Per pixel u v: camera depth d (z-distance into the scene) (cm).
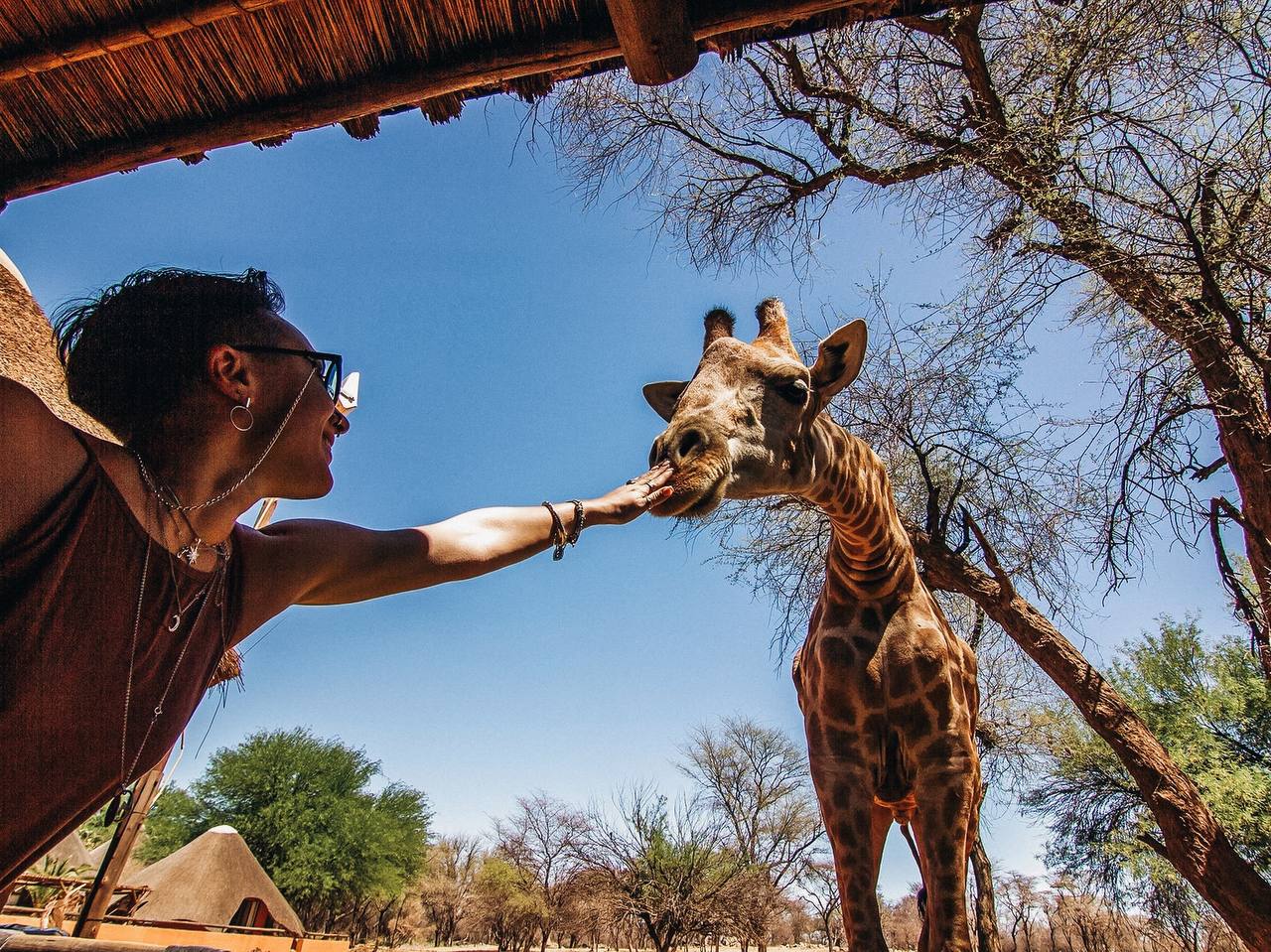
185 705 138
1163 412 662
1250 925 620
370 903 4472
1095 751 1504
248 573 152
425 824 3931
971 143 679
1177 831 663
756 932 2639
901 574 394
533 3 213
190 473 130
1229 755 1530
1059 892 3366
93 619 116
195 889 2127
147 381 127
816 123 902
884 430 917
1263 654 668
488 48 222
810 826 3183
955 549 837
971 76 722
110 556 117
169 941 1678
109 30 204
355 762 3866
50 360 149
